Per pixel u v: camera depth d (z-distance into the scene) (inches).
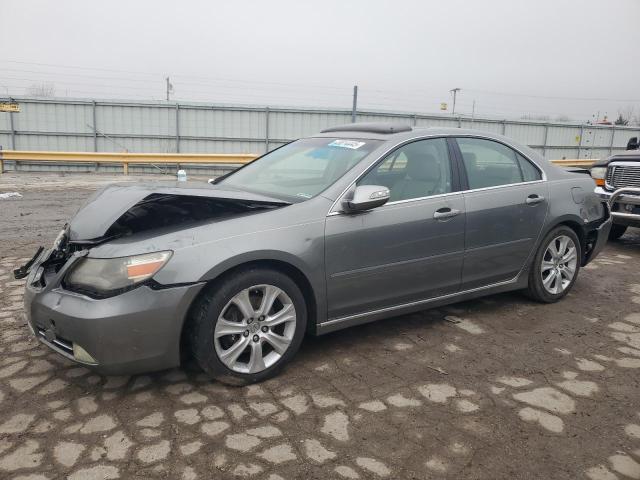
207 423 110.3
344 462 98.2
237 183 168.1
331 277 134.8
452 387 127.2
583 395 124.7
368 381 129.4
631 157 276.4
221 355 121.3
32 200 430.9
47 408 115.3
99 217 123.7
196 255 116.3
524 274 178.9
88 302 111.8
